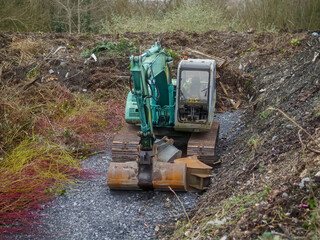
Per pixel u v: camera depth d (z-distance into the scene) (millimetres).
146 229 6207
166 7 21219
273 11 17938
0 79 12125
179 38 15656
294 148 6520
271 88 11500
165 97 8516
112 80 12656
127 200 7090
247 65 13656
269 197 5410
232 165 7715
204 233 5441
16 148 8688
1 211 6645
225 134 10094
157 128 8898
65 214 6719
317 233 4496
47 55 13688
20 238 6090
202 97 7945
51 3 20906
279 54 13312
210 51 14992
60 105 11094
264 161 6738
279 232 4738
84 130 10250
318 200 4949
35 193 7277
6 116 9602
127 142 8242
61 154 8812
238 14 19781
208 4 19484
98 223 6406
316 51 11914
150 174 7109
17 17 19359
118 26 18875
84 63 13422
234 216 5484
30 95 11453
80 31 21203
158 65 7625
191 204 6812
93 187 7633
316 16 16875
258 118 9812
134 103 8844
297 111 8023
